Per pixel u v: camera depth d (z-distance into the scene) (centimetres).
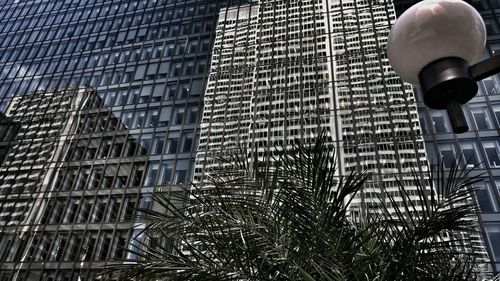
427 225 581
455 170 653
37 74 4500
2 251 3023
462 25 306
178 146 3316
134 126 3625
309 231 600
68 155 3581
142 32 4584
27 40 5025
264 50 3531
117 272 647
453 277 579
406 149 2484
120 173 3309
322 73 3123
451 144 2603
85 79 4253
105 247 2898
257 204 684
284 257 566
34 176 3488
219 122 3125
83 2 5341
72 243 2978
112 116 3775
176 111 3603
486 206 2294
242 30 3878
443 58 306
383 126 2645
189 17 4550
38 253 2972
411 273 538
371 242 671
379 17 3381
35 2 5619
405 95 2638
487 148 2572
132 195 3128
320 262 545
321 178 671
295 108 2891
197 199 713
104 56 4462
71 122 3859
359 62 3086
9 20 5428
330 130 2662
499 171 2450
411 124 2473
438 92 302
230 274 560
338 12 3566
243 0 4241
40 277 2845
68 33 4941
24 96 4303
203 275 565
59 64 4541
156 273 606
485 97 2834
